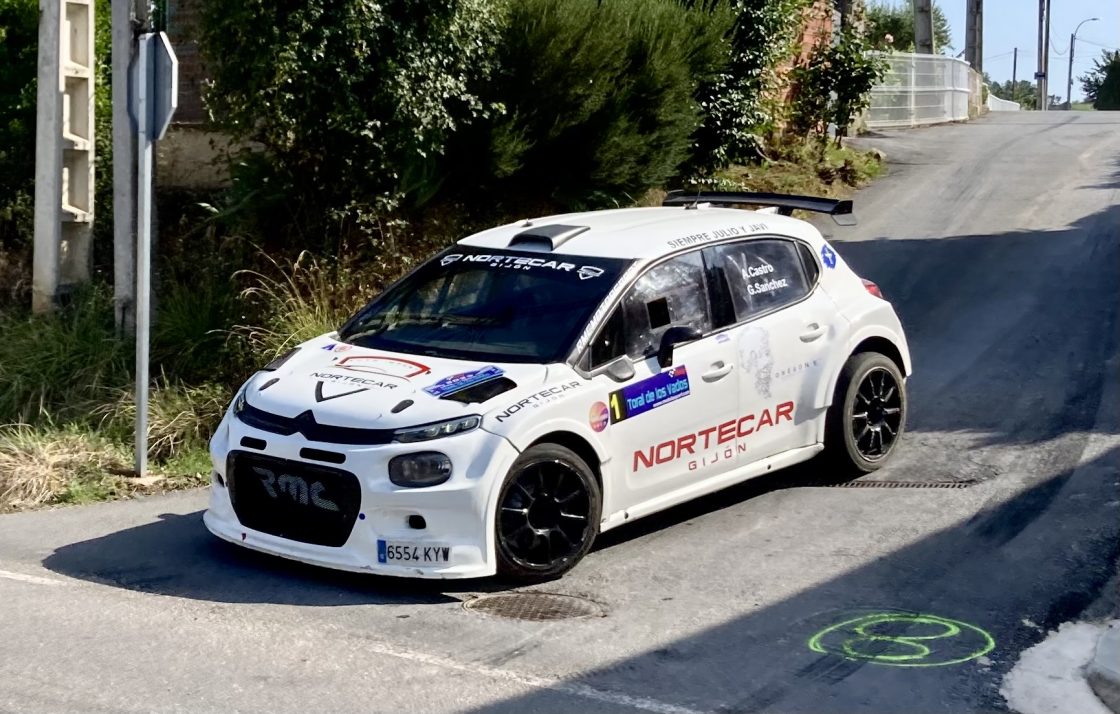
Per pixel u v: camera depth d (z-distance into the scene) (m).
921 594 6.45
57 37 10.91
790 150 20.66
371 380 6.75
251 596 6.41
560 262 7.47
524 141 12.14
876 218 17.81
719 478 7.55
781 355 7.89
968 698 5.25
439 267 7.91
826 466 8.48
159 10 13.91
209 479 8.72
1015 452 8.91
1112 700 5.20
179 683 5.29
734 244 7.91
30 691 5.19
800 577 6.72
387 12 10.65
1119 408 9.76
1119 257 14.59
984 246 15.63
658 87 13.53
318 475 6.38
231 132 10.83
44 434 9.27
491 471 6.32
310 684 5.29
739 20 16.33
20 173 13.01
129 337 10.38
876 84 21.05
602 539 7.43
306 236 11.19
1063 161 22.12
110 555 7.10
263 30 10.12
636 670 5.51
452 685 5.30
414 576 6.26
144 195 8.39
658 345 7.22
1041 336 11.82
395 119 10.72
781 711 5.11
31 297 11.92
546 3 12.14
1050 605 6.28
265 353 10.09
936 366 11.19
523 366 6.79
